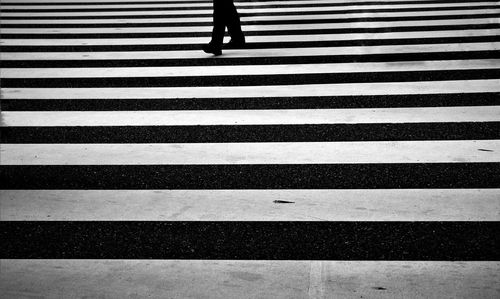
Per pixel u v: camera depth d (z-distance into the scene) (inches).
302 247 129.8
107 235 136.8
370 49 311.4
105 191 160.7
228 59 299.6
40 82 268.2
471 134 196.5
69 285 115.8
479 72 266.1
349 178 165.8
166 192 159.3
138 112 226.1
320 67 280.4
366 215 143.8
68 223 142.7
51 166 178.4
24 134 205.9
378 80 258.2
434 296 109.7
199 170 173.3
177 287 114.5
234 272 120.0
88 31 373.7
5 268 123.0
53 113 227.0
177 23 391.2
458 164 173.6
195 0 473.4
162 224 141.6
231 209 148.6
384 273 118.6
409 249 128.1
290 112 221.8
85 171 174.2
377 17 390.0
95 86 260.5
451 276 117.0
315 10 418.3
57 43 344.5
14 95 249.9
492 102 227.3
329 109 224.1
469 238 131.9
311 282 115.4
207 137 199.3
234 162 178.5
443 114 215.8
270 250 128.9
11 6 460.1
